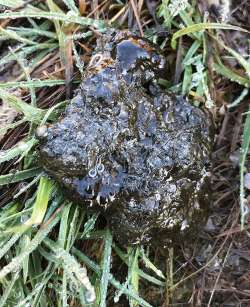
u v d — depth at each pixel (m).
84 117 0.16
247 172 0.19
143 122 0.17
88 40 0.18
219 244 0.19
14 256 0.17
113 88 0.16
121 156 0.16
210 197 0.18
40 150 0.16
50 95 0.18
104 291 0.17
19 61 0.17
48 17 0.17
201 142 0.17
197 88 0.18
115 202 0.16
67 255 0.16
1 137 0.18
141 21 0.19
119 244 0.18
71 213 0.17
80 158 0.16
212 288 0.19
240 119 0.19
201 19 0.19
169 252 0.18
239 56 0.18
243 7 0.19
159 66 0.17
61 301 0.18
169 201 0.17
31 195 0.17
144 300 0.18
